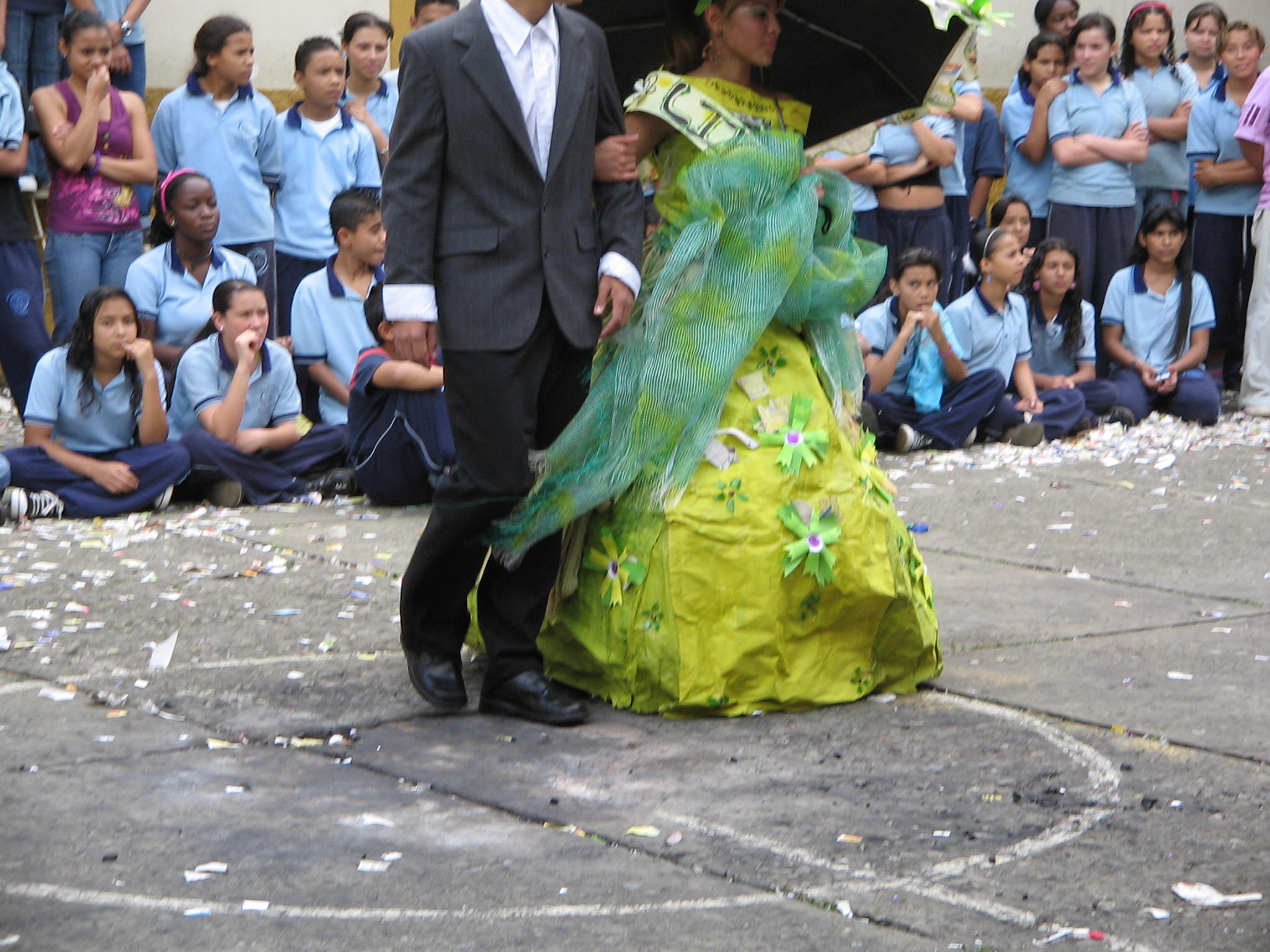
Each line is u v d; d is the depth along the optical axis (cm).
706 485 603
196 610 751
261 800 516
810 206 619
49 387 980
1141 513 1027
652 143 632
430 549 591
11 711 600
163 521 962
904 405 1257
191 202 1108
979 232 1295
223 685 637
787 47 675
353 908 437
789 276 610
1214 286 1559
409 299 566
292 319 1154
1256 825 506
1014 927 431
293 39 1495
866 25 655
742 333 604
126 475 974
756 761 561
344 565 852
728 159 610
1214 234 1547
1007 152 1584
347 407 1140
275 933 421
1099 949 418
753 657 605
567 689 643
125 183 1191
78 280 1177
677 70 654
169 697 621
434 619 607
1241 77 1524
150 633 711
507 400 572
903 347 1220
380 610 762
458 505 581
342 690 636
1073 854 481
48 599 763
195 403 1043
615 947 416
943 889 455
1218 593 823
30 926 423
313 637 711
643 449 600
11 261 1155
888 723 605
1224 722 609
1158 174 1591
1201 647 717
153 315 1115
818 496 612
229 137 1218
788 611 611
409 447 996
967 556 903
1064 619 763
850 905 443
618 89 694
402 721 600
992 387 1253
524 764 555
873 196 1366
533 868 466
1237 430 1384
